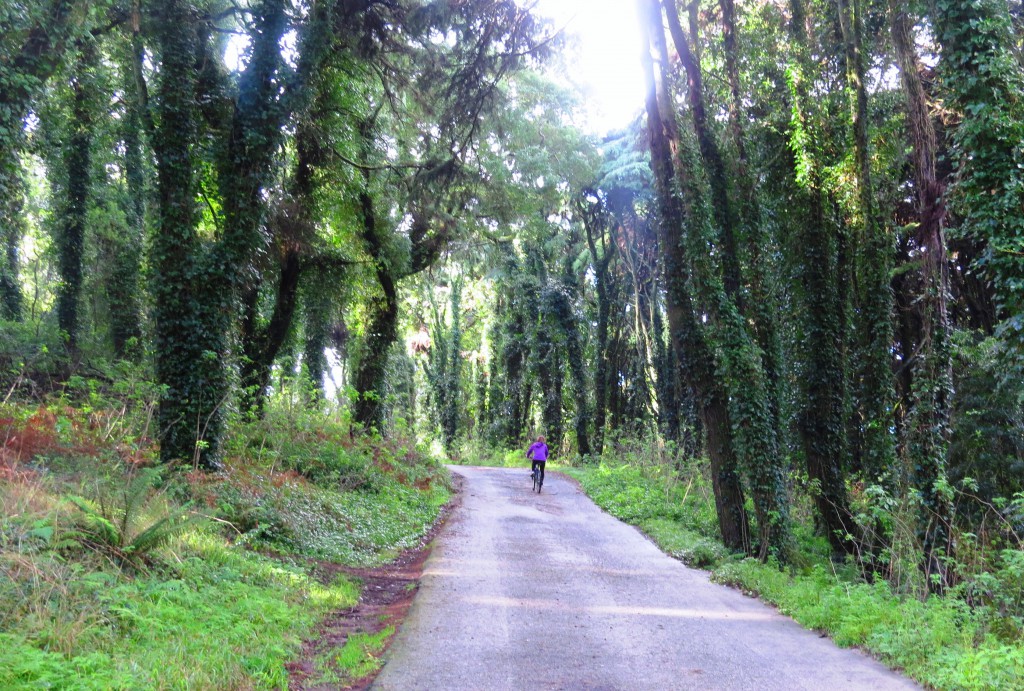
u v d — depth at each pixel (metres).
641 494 21.06
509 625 7.79
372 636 7.39
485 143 23.00
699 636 7.50
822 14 17.86
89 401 14.42
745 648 7.03
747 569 10.98
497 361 47.56
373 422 25.75
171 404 12.73
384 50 19.20
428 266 28.12
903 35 12.89
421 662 6.38
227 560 8.85
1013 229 10.49
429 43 18.75
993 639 6.45
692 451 26.72
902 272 19.77
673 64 21.00
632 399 41.28
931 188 12.82
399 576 11.47
